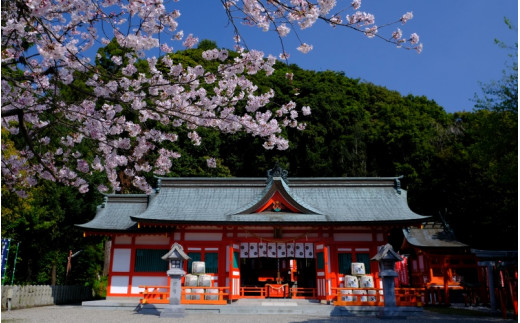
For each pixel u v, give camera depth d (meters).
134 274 18.27
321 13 5.57
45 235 25.70
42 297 18.42
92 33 6.99
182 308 14.34
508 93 17.33
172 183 21.59
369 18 5.96
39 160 7.45
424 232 20.72
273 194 19.25
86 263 27.97
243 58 7.79
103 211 20.50
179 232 18.66
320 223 17.83
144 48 6.60
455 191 30.05
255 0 5.83
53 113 7.72
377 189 21.02
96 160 8.83
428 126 42.06
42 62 6.62
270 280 22.44
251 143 38.56
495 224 25.09
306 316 14.55
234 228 18.62
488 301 18.45
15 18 5.83
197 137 9.38
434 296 19.23
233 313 15.29
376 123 44.41
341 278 17.84
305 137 38.59
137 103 7.50
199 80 8.29
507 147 17.56
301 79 46.41
